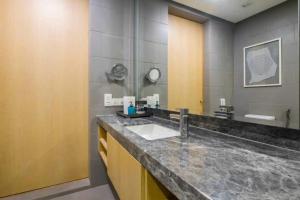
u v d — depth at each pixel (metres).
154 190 0.77
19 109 1.54
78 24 1.76
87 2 1.80
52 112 1.67
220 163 0.63
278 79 0.82
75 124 1.77
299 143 0.72
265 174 0.55
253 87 0.94
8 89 1.50
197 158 0.68
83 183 1.78
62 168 1.73
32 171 1.61
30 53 1.57
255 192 0.45
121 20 1.91
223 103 1.11
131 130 1.20
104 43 1.81
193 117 1.26
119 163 1.08
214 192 0.44
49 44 1.64
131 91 1.97
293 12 0.77
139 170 0.79
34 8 1.57
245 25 0.99
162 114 1.70
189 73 1.45
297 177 0.53
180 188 0.52
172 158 0.68
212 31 1.23
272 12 0.85
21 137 1.56
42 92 1.62
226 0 1.12
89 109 1.76
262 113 0.88
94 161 1.79
